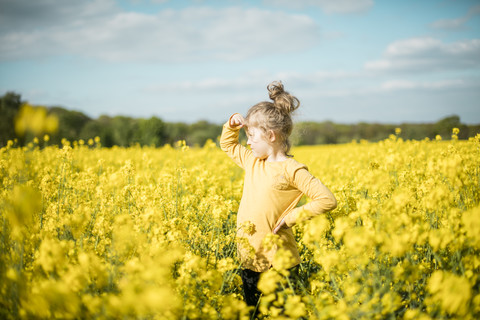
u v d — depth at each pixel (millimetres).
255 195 2109
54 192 3158
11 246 1901
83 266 1550
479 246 1729
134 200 2818
